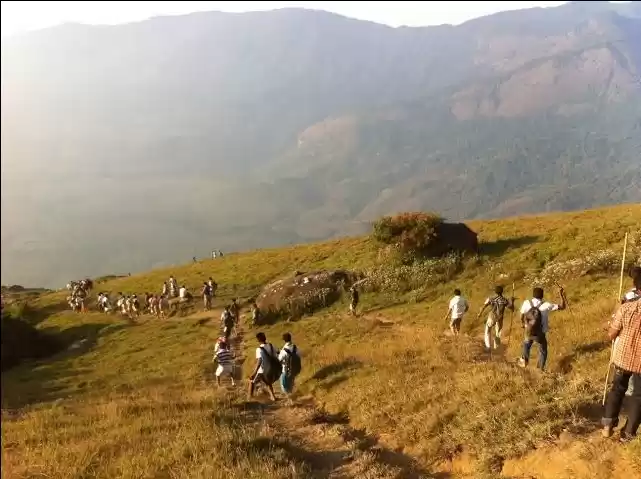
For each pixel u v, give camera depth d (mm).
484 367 13328
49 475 9336
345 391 14555
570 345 13977
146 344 34438
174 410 13859
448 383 12586
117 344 36656
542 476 7914
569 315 17844
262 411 14320
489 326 16219
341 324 26594
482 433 9453
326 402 14484
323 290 34344
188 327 37219
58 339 42469
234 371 22641
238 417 12781
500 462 8641
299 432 11992
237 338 31438
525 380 11430
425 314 25609
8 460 10258
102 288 65375
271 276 50375
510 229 42219
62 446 10953
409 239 34938
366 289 32938
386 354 17297
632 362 7504
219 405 14695
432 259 33625
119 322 44344
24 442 11789
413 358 16469
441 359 15359
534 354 14570
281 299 34656
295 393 15992
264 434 10914
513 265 30016
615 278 22438
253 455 9469
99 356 34062
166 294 46156
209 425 11438
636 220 32938
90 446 10609
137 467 9211
